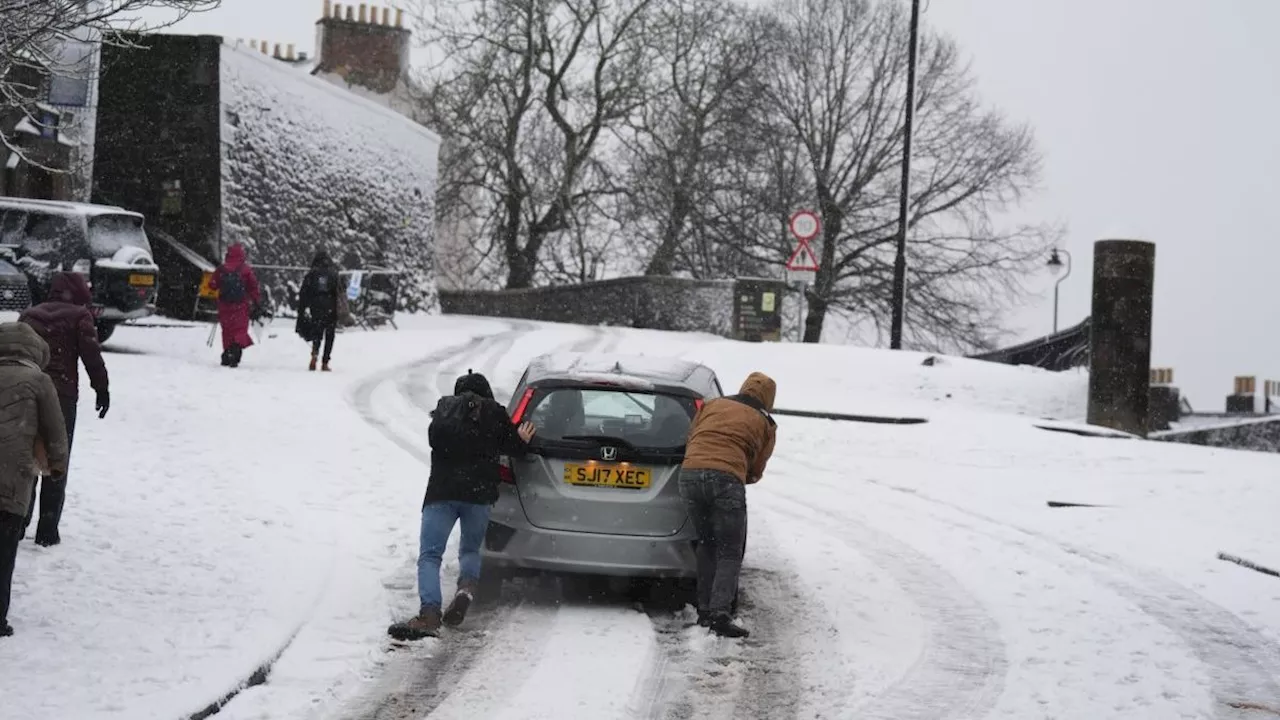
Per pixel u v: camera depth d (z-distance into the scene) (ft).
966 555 35.58
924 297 143.95
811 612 29.32
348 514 35.70
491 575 28.91
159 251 85.05
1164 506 43.11
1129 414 66.23
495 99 141.59
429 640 25.88
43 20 34.53
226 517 33.99
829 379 73.10
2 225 65.67
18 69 71.97
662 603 29.91
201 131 85.35
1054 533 38.75
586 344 84.84
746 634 26.68
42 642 23.31
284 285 92.27
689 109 139.95
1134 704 23.48
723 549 27.22
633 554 28.02
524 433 28.27
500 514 28.32
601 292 118.73
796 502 42.27
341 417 50.90
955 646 27.04
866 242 143.54
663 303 113.60
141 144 85.71
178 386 54.60
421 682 23.35
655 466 28.45
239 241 87.04
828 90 144.05
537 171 145.79
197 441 43.50
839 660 25.76
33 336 24.73
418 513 36.47
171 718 20.15
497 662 24.75
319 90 97.19
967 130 145.59
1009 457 52.26
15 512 23.44
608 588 31.01
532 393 29.19
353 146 102.58
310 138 96.02
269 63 90.43
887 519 40.06
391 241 109.40
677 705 22.79
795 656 25.98
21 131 81.30
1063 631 28.40
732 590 26.89
